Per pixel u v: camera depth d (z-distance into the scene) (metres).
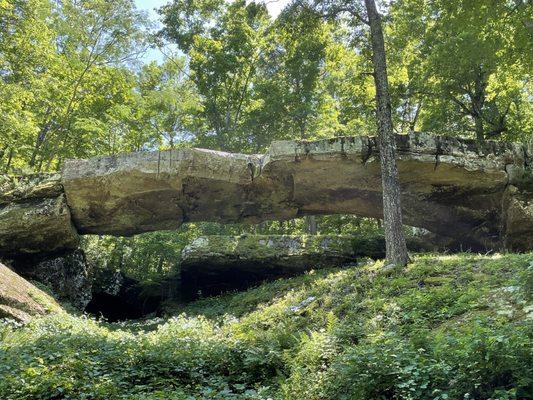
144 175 16.56
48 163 24.03
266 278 19.94
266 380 7.88
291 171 16.53
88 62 23.03
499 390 4.54
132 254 28.06
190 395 6.93
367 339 7.16
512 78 16.94
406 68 23.38
